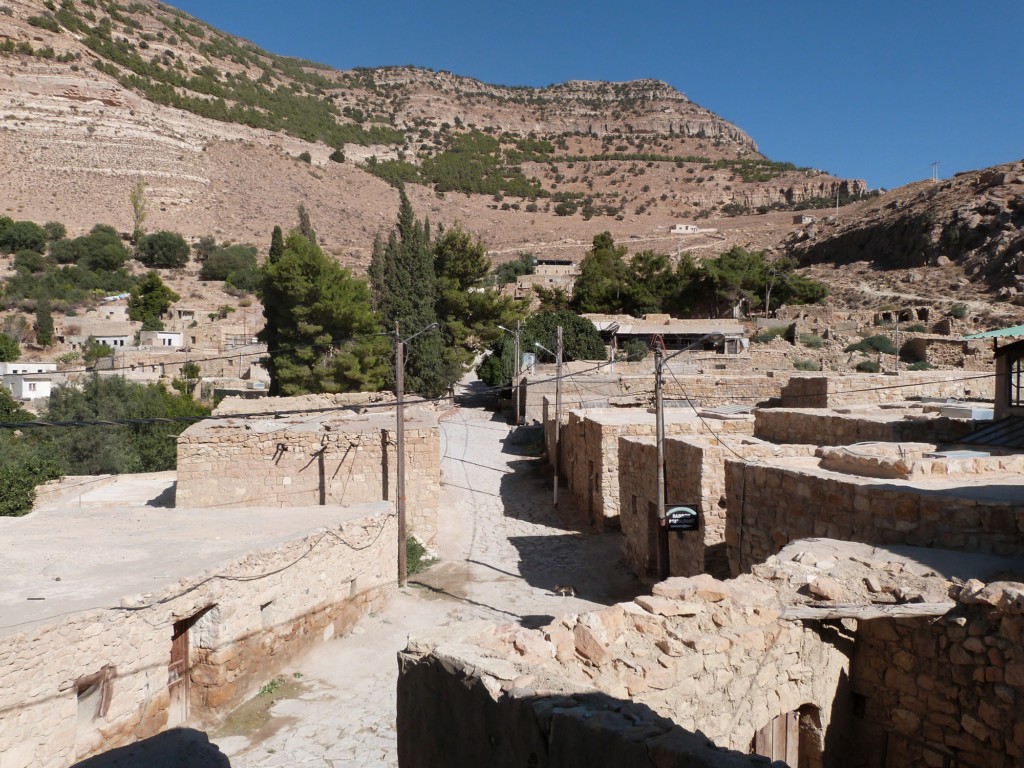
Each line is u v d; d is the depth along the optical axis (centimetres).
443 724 529
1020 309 5300
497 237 15475
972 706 560
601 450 2089
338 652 1320
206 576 1077
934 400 1977
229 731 1049
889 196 11456
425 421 2116
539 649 526
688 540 1339
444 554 1945
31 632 824
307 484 1888
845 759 641
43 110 15675
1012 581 584
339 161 19438
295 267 3459
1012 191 7681
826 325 5475
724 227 14662
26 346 7244
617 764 385
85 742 880
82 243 10981
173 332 7250
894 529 748
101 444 2959
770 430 1698
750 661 575
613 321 5550
